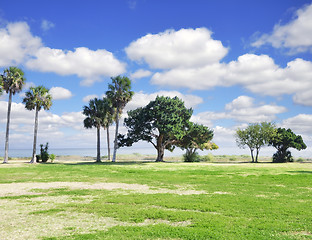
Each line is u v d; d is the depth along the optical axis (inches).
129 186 695.1
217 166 1475.1
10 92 1801.2
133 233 297.4
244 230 312.3
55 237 284.0
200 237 285.3
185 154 2341.3
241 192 597.3
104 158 3159.5
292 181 791.1
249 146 2506.2
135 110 2201.0
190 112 2178.9
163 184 733.3
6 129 1807.3
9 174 1024.2
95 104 1996.8
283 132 2541.8
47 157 2020.2
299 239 282.2
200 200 491.5
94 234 294.0
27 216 380.5
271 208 428.1
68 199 511.8
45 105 1881.2
